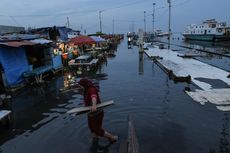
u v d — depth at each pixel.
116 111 10.62
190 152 7.08
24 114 11.04
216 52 37.59
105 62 29.23
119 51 46.38
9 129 9.30
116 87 15.52
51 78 19.81
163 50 43.75
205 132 8.38
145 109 10.84
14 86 15.80
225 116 9.88
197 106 11.18
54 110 11.37
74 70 23.55
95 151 7.21
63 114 10.70
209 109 10.73
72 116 10.25
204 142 7.67
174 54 35.34
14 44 15.69
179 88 14.79
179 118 9.70
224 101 11.75
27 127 9.42
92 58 28.14
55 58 22.25
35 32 26.22
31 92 15.22
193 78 17.00
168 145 7.49
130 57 34.56
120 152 6.67
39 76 18.16
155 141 7.75
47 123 9.71
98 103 7.36
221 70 20.02
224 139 7.86
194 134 8.23
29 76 17.00
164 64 23.67
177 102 11.85
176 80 16.73
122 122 9.30
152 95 13.26
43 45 20.81
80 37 27.48
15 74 16.14
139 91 14.25
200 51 40.97
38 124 9.67
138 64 26.69
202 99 12.16
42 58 21.16
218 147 7.36
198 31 74.50
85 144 7.66
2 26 28.52
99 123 7.22
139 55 36.66
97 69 23.75
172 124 9.09
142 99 12.49
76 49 32.19
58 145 7.73
